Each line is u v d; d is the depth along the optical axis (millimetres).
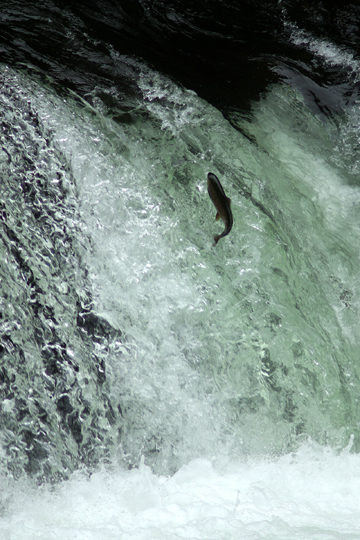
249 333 3775
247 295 3865
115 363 3443
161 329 3594
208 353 3664
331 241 4691
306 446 3717
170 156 4297
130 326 3521
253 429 3666
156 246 3770
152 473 3443
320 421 3781
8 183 3537
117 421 3408
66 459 3275
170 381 3557
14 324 3234
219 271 3861
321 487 3514
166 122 4609
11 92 4137
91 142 4051
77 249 3529
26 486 3162
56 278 3412
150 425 3480
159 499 3273
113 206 3779
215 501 3221
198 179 4211
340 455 3736
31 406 3211
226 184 4281
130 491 3295
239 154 4695
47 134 3918
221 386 3656
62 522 3012
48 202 3596
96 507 3148
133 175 4008
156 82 5070
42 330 3301
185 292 3717
